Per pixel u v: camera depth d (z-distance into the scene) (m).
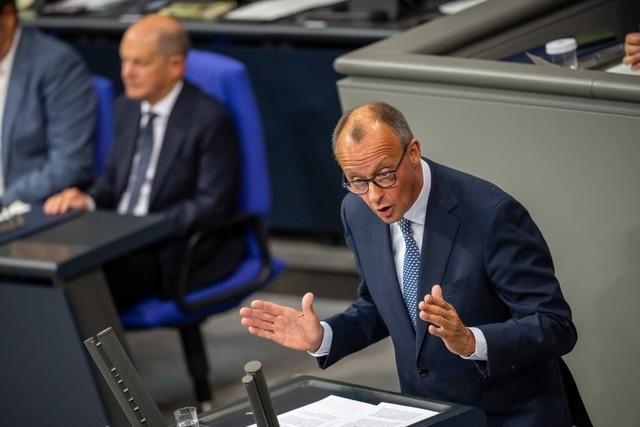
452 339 5.18
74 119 9.69
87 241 8.18
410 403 5.27
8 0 9.69
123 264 8.89
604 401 6.55
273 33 11.02
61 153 9.64
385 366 9.67
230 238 9.20
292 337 5.62
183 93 9.16
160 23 9.08
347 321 5.92
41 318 8.13
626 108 5.98
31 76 9.75
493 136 6.44
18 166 9.78
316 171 11.38
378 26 10.57
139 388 5.09
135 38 9.05
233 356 10.34
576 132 6.16
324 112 11.13
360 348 5.98
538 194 6.39
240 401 5.62
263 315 5.63
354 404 5.36
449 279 5.58
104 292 8.20
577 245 6.35
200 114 9.08
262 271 9.22
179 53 9.11
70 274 7.94
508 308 5.66
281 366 10.05
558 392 5.81
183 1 12.21
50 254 8.03
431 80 6.55
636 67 7.06
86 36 12.25
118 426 8.23
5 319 8.30
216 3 11.98
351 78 6.90
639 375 6.37
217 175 9.03
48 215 8.77
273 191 11.67
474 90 6.44
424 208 5.61
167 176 9.12
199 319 9.05
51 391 8.33
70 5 12.68
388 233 5.74
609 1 8.18
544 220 6.41
